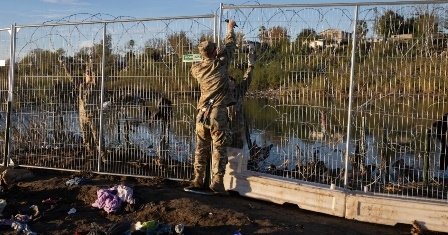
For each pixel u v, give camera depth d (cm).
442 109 778
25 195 881
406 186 870
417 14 764
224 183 886
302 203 811
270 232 687
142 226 705
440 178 959
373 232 719
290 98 872
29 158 1077
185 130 960
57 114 1073
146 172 989
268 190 845
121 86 1002
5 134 1077
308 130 870
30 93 1084
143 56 973
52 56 1057
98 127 1028
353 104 817
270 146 917
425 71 773
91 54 1019
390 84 796
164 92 965
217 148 855
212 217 741
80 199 855
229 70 891
